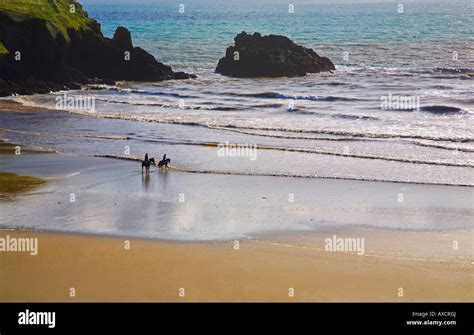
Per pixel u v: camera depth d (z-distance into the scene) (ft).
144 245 143.43
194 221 161.27
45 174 210.79
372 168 216.95
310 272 128.06
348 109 344.28
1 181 200.85
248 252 139.33
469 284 122.31
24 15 456.04
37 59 442.91
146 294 117.39
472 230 154.51
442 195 185.06
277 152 242.58
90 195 185.16
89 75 485.15
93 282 122.62
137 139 269.64
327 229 155.53
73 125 304.09
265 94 407.64
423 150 242.37
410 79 474.49
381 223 160.15
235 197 183.73
